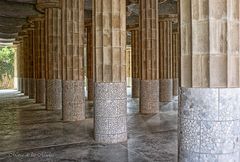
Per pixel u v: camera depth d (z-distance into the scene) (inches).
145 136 433.4
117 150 355.6
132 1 764.0
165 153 339.9
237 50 210.4
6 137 435.5
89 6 919.7
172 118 602.9
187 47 213.9
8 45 1806.1
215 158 204.8
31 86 1144.8
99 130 401.4
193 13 208.8
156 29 700.0
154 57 689.6
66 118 583.5
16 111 743.1
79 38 597.0
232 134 207.9
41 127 515.5
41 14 908.0
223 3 203.2
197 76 207.9
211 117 204.1
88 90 1030.4
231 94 206.8
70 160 316.5
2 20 992.2
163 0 759.1
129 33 1408.7
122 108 404.8
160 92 962.1
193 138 209.6
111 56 398.3
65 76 585.9
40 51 951.0
